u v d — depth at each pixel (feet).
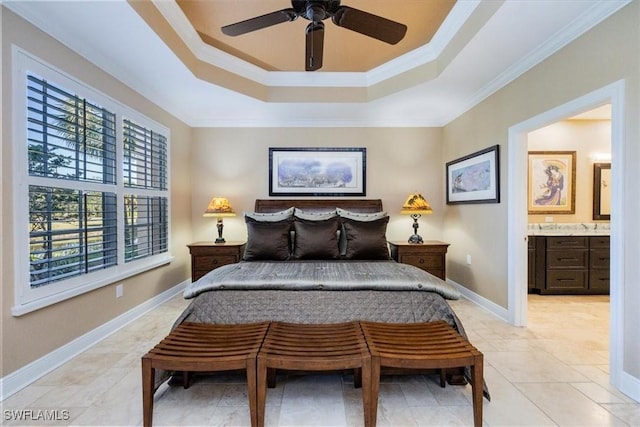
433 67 10.14
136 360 7.55
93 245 8.41
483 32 7.44
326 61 11.19
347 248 11.66
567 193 14.70
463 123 12.89
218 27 9.12
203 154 14.74
